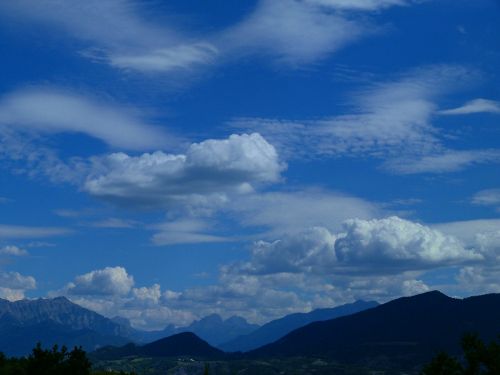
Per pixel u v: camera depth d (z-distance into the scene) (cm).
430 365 12169
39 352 14025
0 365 15462
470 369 11838
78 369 14112
